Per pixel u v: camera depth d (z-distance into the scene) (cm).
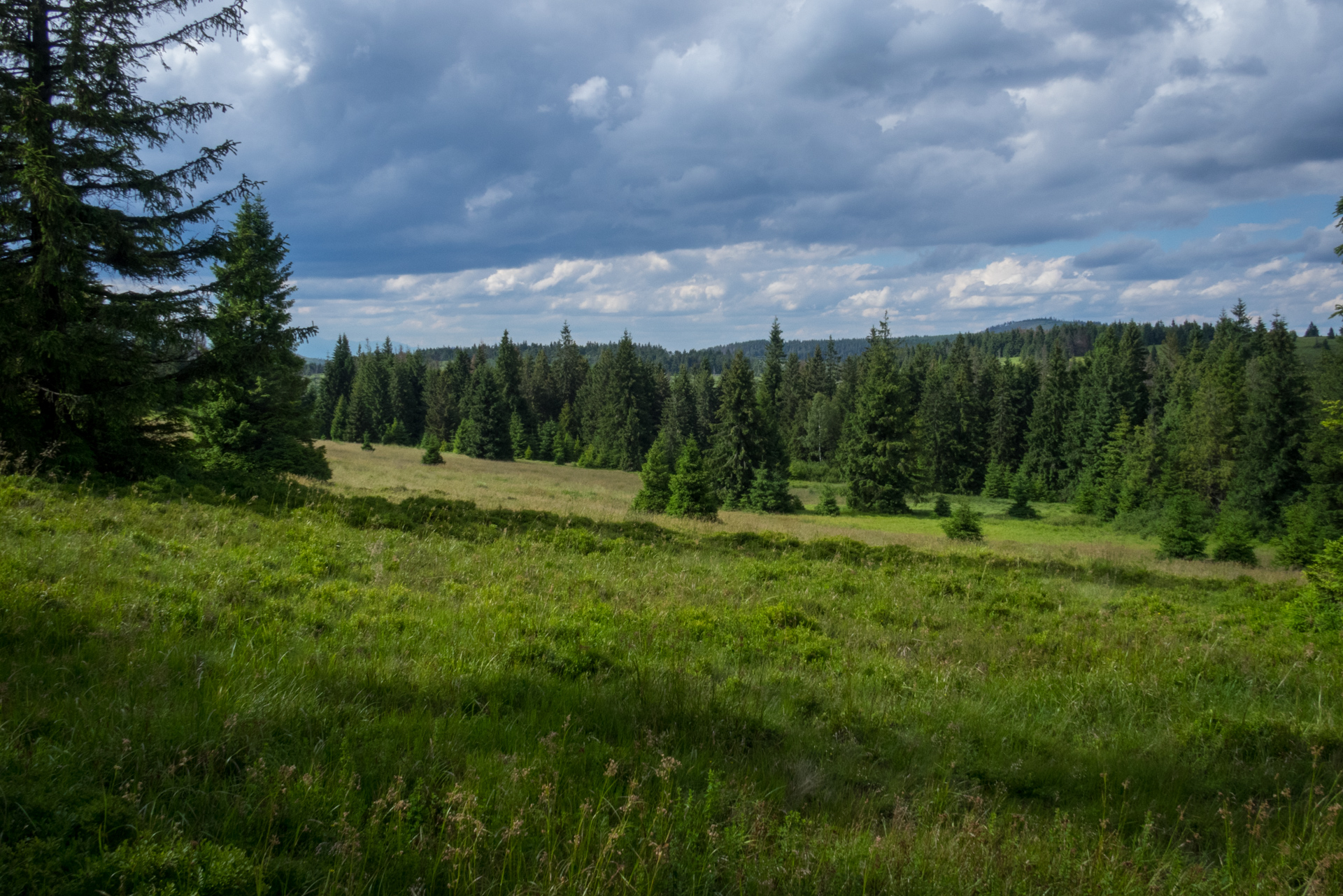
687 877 309
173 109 1327
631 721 512
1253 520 4994
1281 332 5359
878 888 323
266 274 2564
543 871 296
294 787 334
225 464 2434
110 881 254
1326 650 988
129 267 1348
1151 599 1388
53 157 1157
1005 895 325
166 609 634
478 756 408
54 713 380
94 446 1358
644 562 1367
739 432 5966
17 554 729
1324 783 514
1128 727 629
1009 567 1800
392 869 289
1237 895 352
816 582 1299
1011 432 8731
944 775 478
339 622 696
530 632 736
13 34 1204
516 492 4547
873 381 6191
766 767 460
